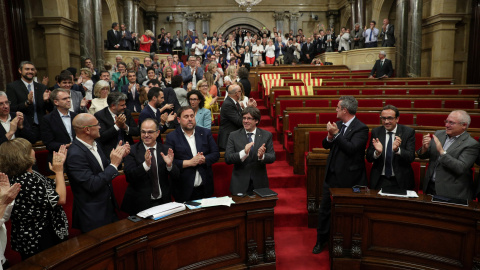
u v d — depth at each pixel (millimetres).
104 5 14062
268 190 3070
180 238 2643
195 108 4281
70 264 2082
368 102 6496
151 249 2516
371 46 12211
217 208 2754
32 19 9945
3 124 3605
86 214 2553
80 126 2574
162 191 3092
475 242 2533
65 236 2475
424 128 4461
